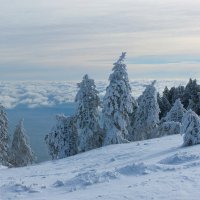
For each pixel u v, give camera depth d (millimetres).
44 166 33031
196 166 19625
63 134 49156
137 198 13516
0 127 53844
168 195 13570
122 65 46438
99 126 49312
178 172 17969
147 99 56656
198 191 13883
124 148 36219
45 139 50156
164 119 59375
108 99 46156
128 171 19828
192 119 31797
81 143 48750
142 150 33000
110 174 19062
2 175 29016
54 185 18781
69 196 15531
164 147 33344
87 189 17094
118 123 46062
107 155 33625
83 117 48719
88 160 32938
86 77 49250
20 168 33344
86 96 48906
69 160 35156
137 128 57031
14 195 17375
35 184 19281
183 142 34000
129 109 46281
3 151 54219
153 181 16016
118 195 14141
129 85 46656
